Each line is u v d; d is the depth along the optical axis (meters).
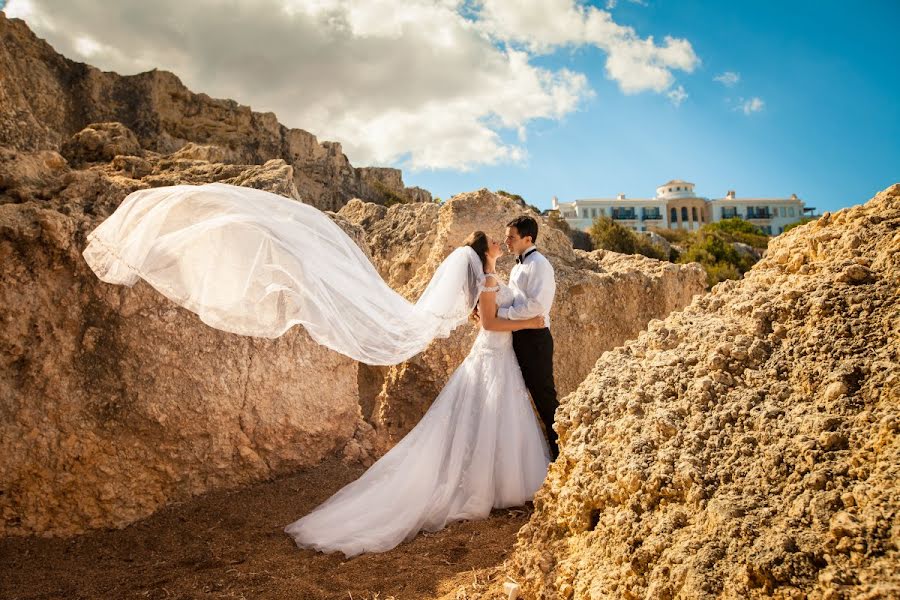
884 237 2.49
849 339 2.22
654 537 2.08
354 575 3.03
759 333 2.56
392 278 8.06
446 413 3.93
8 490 3.43
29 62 23.56
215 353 4.19
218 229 3.20
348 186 39.53
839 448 1.92
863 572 1.56
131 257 3.07
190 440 4.08
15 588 2.99
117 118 27.58
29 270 3.57
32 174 4.27
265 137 34.69
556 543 2.66
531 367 4.11
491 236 6.44
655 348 3.00
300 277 3.37
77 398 3.64
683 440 2.32
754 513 1.89
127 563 3.33
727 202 81.81
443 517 3.65
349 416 5.18
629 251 29.47
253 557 3.37
